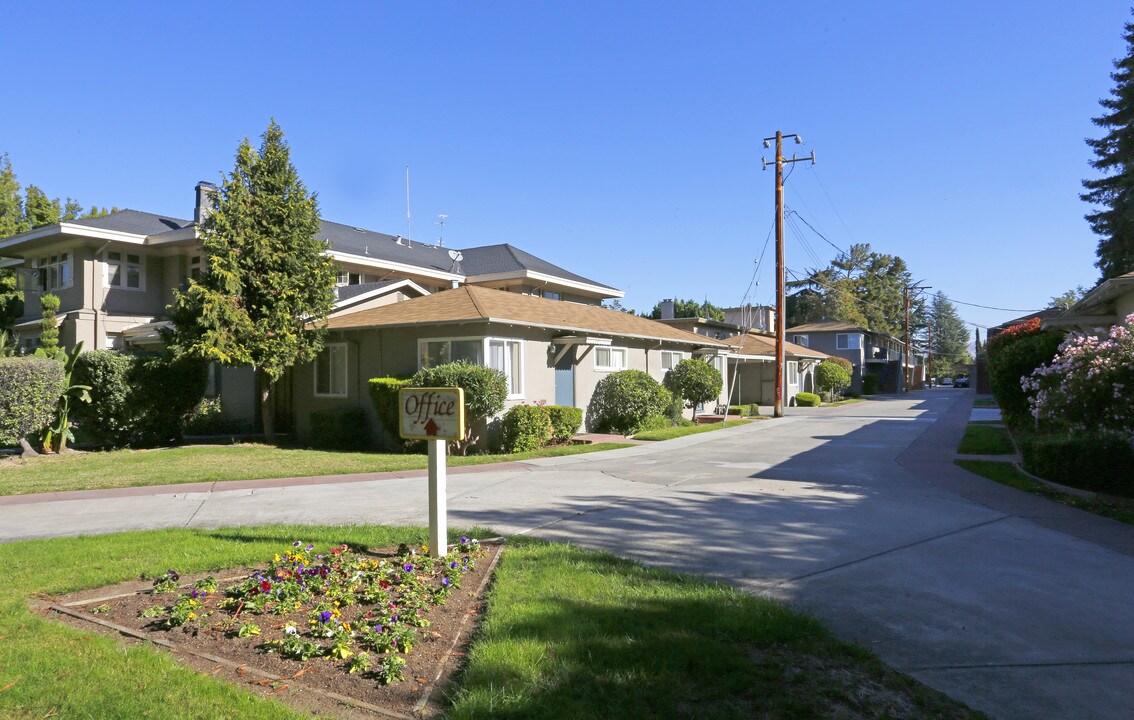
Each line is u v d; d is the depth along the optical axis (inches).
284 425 794.2
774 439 737.0
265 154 673.0
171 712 136.9
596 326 815.1
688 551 270.7
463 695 142.9
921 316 4286.4
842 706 142.0
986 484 428.8
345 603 197.9
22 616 191.9
